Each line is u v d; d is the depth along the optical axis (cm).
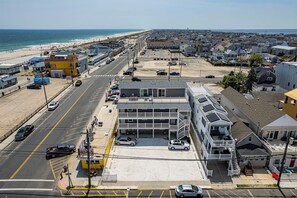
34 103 5628
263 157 3219
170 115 3862
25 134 3966
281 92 5516
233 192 2780
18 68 9331
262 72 6575
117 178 3006
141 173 3117
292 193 2780
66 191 2752
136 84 4319
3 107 5356
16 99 5938
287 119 3391
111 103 5641
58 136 4019
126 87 4219
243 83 6800
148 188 2838
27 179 2936
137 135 4009
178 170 3197
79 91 6688
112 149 3656
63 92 6600
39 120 4662
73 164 3275
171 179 3009
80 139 3906
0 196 2638
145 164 3309
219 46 15512
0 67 8675
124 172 3128
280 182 2958
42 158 3400
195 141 3894
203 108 3738
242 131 3456
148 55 14675
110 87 7019
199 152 3600
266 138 3491
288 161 3241
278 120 3391
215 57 12612
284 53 14312
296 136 3462
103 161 3134
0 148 3634
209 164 3334
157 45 19025
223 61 11512
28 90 6762
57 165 3247
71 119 4712
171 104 3912
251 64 10362
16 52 17250
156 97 4247
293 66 6034
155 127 3931
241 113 4178
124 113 3866
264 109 3844
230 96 4900
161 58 13238
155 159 3412
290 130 3250
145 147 3731
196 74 9138
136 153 3562
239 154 3203
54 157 3434
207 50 16088
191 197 2689
